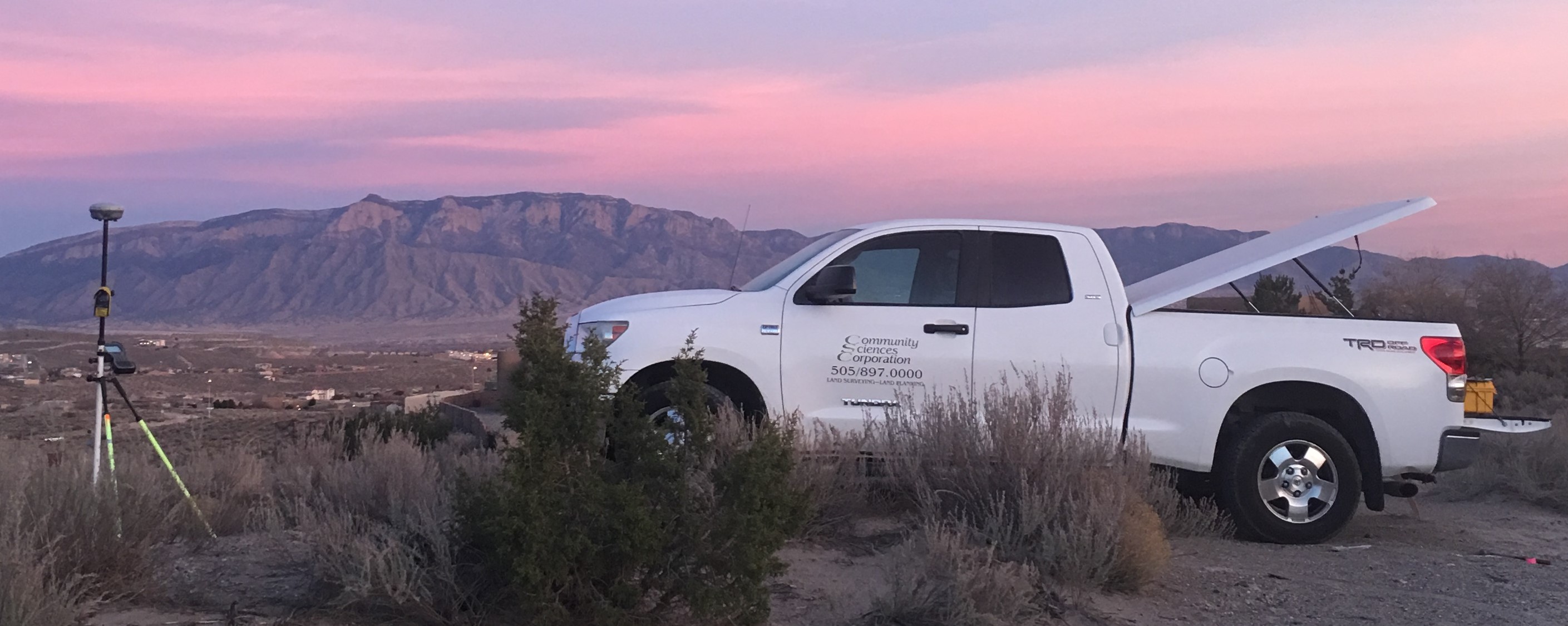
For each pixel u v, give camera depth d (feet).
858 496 23.26
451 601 16.19
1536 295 93.20
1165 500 24.09
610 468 16.28
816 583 19.10
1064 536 19.42
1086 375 25.35
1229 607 19.45
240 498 25.18
